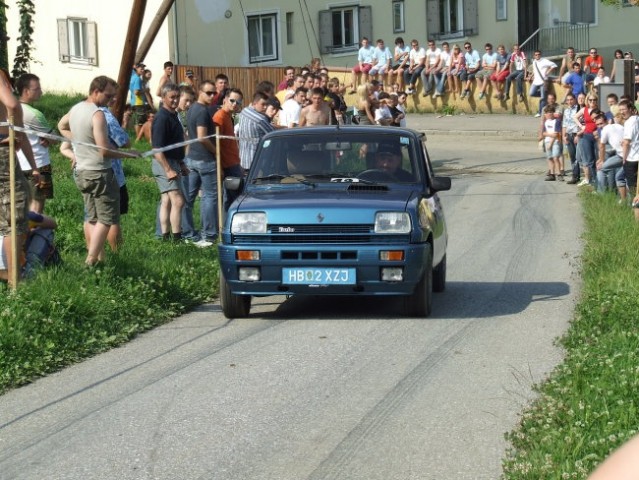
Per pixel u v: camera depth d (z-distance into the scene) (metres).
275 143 12.27
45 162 13.66
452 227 19.50
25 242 11.30
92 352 9.83
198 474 6.59
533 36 46.12
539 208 21.95
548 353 9.65
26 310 9.85
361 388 8.48
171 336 10.55
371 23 43.59
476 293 12.95
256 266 10.91
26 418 7.81
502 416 7.69
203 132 15.45
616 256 14.41
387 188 11.66
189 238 15.82
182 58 36.81
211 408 7.98
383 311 11.78
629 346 9.20
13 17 40.00
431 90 41.75
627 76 25.67
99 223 12.05
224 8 38.06
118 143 13.47
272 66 39.66
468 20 46.44
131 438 7.30
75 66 39.19
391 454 6.89
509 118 39.88
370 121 24.83
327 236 10.84
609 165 22.91
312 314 11.67
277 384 8.64
